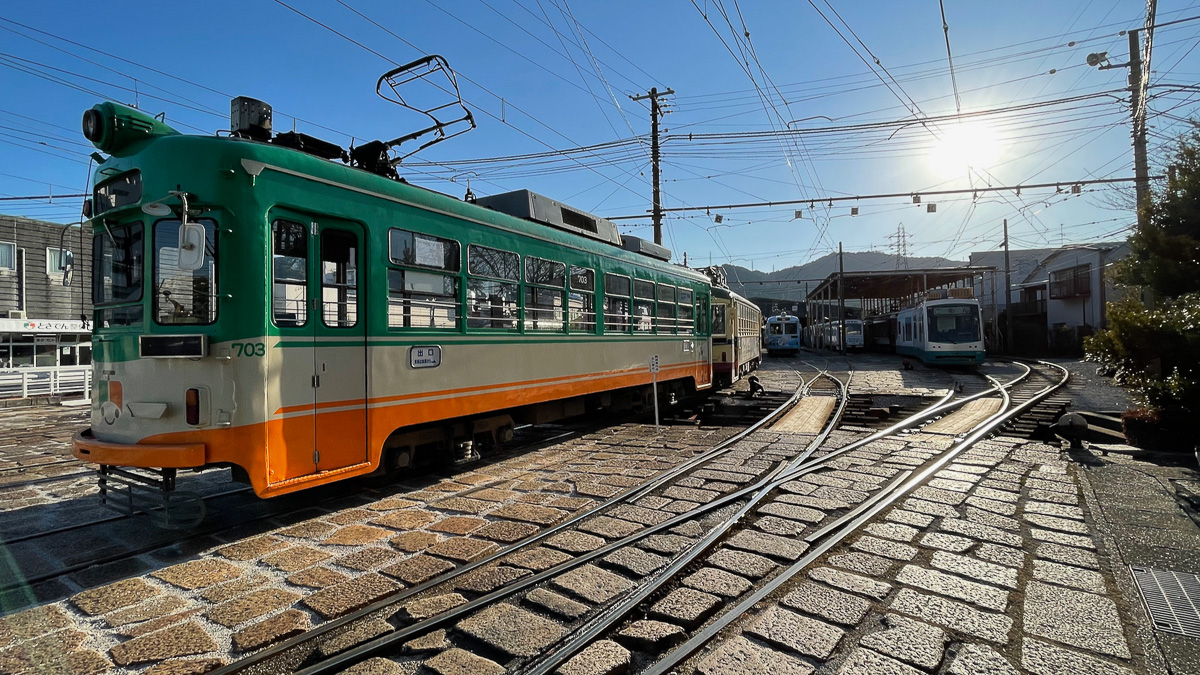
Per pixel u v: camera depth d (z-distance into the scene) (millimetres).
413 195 6367
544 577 4129
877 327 45438
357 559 4523
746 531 5129
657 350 12016
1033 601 3725
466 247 7047
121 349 5059
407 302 6227
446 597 3842
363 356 5746
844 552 4602
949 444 8867
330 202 5445
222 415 4641
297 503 6070
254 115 5762
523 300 8055
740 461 7789
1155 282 9547
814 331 65188
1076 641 3238
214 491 6625
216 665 3105
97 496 6457
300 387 5152
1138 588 3930
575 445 9250
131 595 3928
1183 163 9594
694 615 3582
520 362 7965
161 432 4723
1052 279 37594
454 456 7254
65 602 3857
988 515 5473
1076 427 8742
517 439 9977
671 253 13641
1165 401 8703
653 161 21984
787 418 11617
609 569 4375
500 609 3648
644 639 3293
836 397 14656
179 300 4797
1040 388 16875
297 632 3438
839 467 7418
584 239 9586
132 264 5070
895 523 5273
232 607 3738
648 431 10586
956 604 3691
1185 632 3354
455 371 6844
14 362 18984
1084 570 4219
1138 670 2971
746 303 23109
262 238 4883
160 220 4891
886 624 3443
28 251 19391
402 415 6121
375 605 3766
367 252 5789
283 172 5074
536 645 3240
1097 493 6242
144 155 4922
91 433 5430
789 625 3418
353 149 6902
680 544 4777
